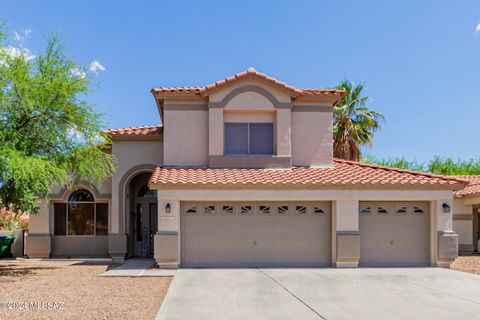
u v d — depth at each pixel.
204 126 18.16
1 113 14.66
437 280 13.29
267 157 17.86
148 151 19.80
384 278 13.59
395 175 17.02
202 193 15.81
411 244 16.50
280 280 13.17
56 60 15.63
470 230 23.25
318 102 18.66
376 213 16.50
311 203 16.45
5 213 27.44
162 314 9.09
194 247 16.11
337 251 15.80
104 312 9.27
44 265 17.55
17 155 13.33
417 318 8.90
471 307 9.87
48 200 18.22
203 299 10.55
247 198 15.88
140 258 20.36
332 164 18.52
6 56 14.56
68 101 15.55
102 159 17.44
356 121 29.03
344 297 10.88
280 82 17.92
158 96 18.02
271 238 16.28
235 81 17.98
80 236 20.52
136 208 21.52
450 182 16.12
